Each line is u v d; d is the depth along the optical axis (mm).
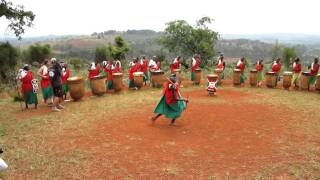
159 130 9453
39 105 13445
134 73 17156
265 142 8539
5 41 24656
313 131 9445
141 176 6742
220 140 8664
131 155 7746
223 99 13797
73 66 30672
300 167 7102
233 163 7312
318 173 6844
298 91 16391
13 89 18219
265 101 13430
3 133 9523
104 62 17906
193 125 9906
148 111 11680
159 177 6707
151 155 7738
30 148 8242
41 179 6613
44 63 13141
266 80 17578
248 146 8266
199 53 30891
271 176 6711
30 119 11039
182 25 30875
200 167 7125
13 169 7031
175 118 9797
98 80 15016
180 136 8961
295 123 10203
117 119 10695
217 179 6590
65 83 14273
